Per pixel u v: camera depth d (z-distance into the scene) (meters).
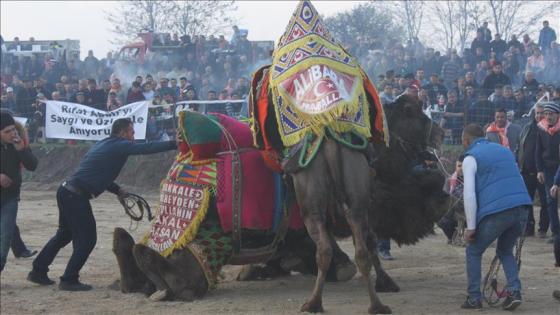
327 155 7.95
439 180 9.41
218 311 8.19
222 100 20.59
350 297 8.87
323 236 7.93
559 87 17.73
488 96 19.98
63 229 9.59
